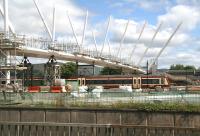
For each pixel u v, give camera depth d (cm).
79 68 14788
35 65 15450
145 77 10144
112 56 15112
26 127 4247
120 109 4725
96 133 3669
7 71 7325
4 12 9156
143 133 3766
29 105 5138
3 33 7050
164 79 9969
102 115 4762
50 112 4884
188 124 4544
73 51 11450
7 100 5481
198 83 14500
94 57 13300
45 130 4066
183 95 5166
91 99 5219
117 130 3944
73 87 8806
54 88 7581
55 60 10375
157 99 5038
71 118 4819
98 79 10644
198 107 4612
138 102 4922
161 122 4619
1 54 7062
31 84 9275
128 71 18275
